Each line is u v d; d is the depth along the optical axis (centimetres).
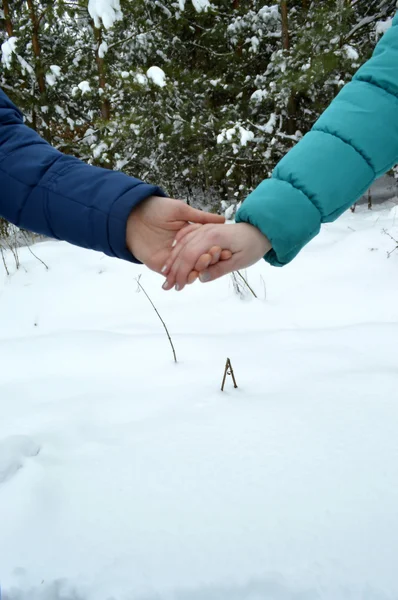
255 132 448
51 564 62
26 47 457
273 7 443
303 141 73
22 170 67
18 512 71
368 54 422
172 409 102
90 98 439
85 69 489
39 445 90
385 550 60
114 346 153
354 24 484
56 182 66
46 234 69
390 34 75
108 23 360
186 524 67
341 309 184
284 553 61
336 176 70
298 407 96
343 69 402
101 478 78
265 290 201
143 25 422
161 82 371
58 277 251
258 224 67
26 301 230
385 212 370
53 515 71
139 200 63
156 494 73
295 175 70
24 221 69
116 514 70
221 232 65
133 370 132
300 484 73
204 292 213
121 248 65
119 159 414
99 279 244
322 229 302
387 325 151
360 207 460
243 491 72
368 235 253
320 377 112
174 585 58
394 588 56
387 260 220
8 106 74
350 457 78
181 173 529
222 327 178
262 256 73
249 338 149
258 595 57
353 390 102
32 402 115
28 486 76
